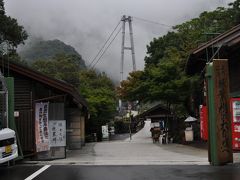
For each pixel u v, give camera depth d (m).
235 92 18.67
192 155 18.73
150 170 13.05
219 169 13.05
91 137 46.97
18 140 16.19
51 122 17.69
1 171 13.53
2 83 14.69
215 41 18.58
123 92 35.41
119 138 58.94
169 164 14.77
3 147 12.73
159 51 50.75
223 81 14.09
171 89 31.05
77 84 62.78
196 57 20.75
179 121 33.19
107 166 14.39
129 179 11.27
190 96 31.22
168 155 18.97
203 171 12.60
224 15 46.38
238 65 18.91
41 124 17.20
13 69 16.73
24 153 16.78
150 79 32.56
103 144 33.00
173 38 51.00
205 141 25.41
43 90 18.02
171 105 38.06
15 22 31.11
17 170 13.70
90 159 17.22
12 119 15.40
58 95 18.03
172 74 31.39
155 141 36.66
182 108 34.94
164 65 31.56
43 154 17.17
